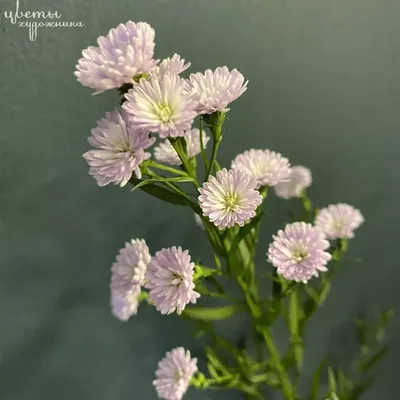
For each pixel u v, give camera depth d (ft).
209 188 1.48
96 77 1.40
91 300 1.93
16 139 1.82
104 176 1.44
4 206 1.85
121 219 1.90
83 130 1.83
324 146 1.90
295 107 1.87
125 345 1.97
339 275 2.01
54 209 1.87
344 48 1.85
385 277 2.03
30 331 1.92
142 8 1.77
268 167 1.59
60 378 1.95
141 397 2.00
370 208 1.97
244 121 1.86
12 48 1.77
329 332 2.05
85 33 1.77
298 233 1.56
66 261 1.90
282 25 1.82
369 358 2.02
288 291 1.64
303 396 2.06
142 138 1.42
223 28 1.81
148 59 1.40
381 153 1.93
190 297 1.44
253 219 1.55
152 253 1.92
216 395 2.01
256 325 1.71
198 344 1.99
